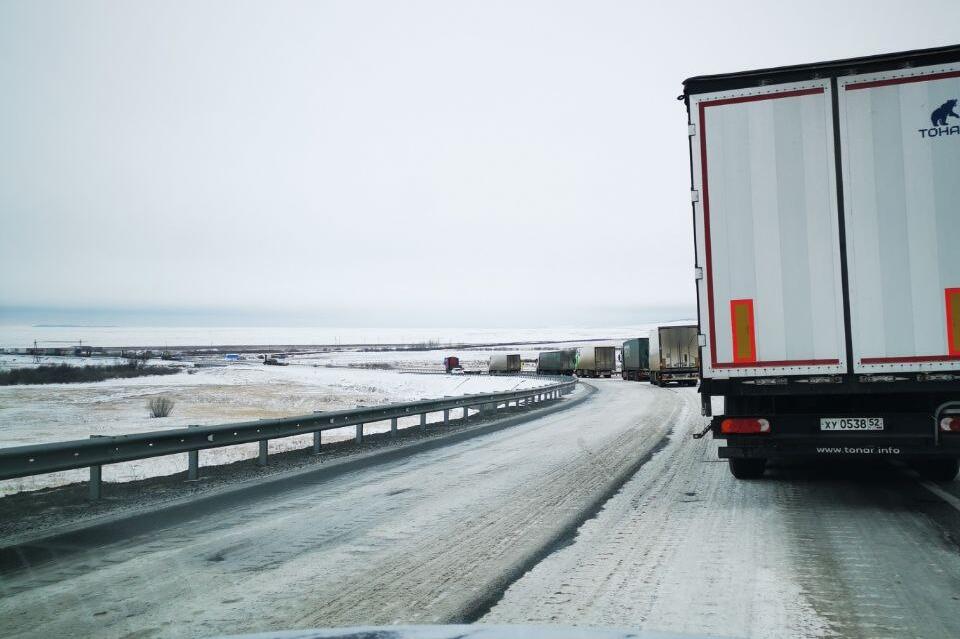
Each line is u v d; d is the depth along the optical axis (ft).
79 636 14.07
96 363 331.16
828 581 16.48
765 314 25.61
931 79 24.47
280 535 22.67
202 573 18.42
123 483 34.88
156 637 13.91
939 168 24.39
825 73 25.22
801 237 25.38
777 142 25.63
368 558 19.56
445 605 15.31
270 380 223.71
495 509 26.09
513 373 290.56
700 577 17.02
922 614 14.17
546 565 18.40
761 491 28.66
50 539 22.90
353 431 79.00
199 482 34.58
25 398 140.05
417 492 30.25
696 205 26.23
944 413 24.50
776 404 27.14
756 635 13.15
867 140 24.86
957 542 19.99
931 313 24.32
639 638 7.07
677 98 26.61
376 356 579.89
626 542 20.68
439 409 63.05
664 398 103.04
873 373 24.67
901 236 24.59
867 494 27.61
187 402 131.03
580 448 45.14
